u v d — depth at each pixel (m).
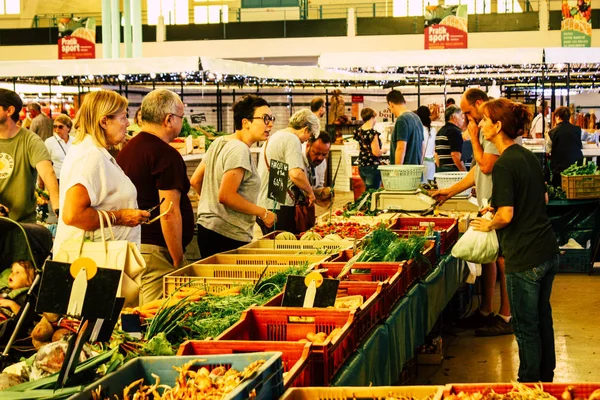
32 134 4.86
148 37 26.39
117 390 2.39
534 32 24.58
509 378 5.34
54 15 31.22
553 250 4.47
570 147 10.45
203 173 5.81
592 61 9.40
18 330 2.87
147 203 4.46
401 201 7.55
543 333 4.59
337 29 25.59
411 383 5.22
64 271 2.41
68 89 15.59
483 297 6.61
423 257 4.91
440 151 9.87
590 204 8.85
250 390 2.24
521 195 4.43
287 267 4.71
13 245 3.73
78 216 3.68
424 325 4.84
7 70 9.19
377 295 3.74
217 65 8.88
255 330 3.43
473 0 29.03
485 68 12.56
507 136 4.52
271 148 6.50
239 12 28.56
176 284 4.43
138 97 18.75
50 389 2.37
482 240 4.68
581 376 5.37
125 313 3.36
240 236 5.47
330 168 16.36
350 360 3.18
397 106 8.88
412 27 25.27
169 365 2.50
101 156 3.80
